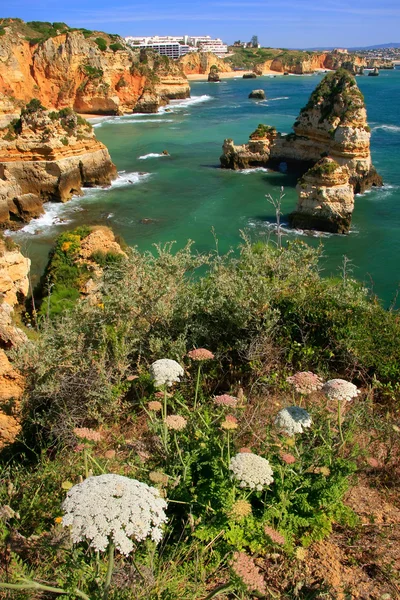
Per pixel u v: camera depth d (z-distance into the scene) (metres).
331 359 7.07
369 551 3.97
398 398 6.31
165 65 115.75
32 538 3.87
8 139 40.69
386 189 44.06
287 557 3.86
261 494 4.10
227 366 7.17
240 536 3.73
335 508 4.11
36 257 29.33
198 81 180.00
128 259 9.27
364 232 33.62
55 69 85.88
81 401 6.46
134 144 64.50
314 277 8.90
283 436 4.52
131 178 48.34
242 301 7.38
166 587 3.39
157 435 5.06
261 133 53.34
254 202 41.00
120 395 6.48
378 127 74.69
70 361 6.86
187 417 5.48
